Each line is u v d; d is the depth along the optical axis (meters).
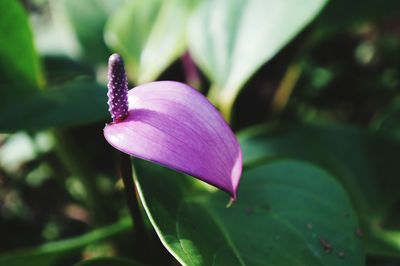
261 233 0.51
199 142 0.40
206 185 0.57
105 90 0.65
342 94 1.08
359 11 0.79
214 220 0.52
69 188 0.91
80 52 0.85
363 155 0.72
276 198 0.55
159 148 0.40
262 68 0.98
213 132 0.41
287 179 0.58
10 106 0.61
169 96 0.42
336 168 0.70
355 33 1.16
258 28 0.65
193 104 0.41
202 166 0.39
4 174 0.93
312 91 1.05
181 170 0.39
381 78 1.08
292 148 0.70
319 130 0.73
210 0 0.71
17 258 0.56
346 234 0.52
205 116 0.41
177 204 0.51
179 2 0.74
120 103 0.41
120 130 0.41
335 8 0.78
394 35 1.14
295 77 0.90
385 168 0.71
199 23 0.70
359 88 1.08
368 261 0.71
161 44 0.73
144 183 0.49
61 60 0.87
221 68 0.66
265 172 0.58
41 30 0.98
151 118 0.41
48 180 0.92
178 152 0.40
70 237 0.85
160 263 0.64
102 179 0.93
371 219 0.66
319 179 0.57
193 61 0.86
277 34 0.63
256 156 0.68
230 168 0.40
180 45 0.72
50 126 0.59
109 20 0.87
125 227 0.61
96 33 0.86
